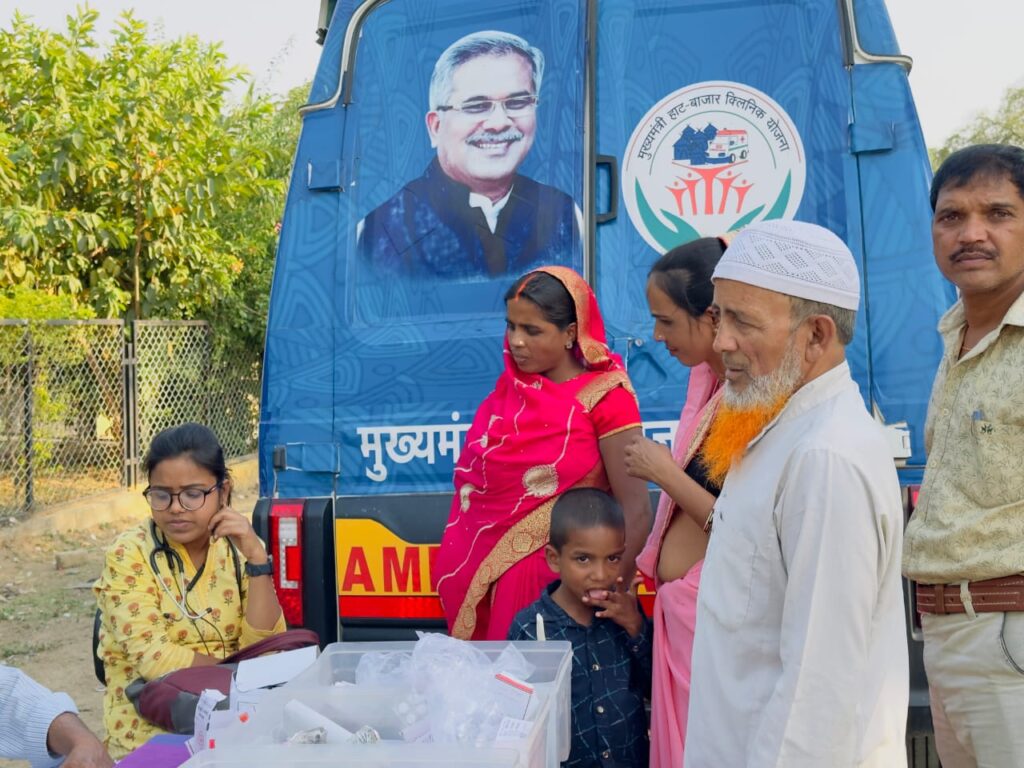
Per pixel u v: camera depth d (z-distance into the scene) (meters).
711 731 1.97
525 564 2.89
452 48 3.52
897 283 3.18
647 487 3.14
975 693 2.43
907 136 3.20
